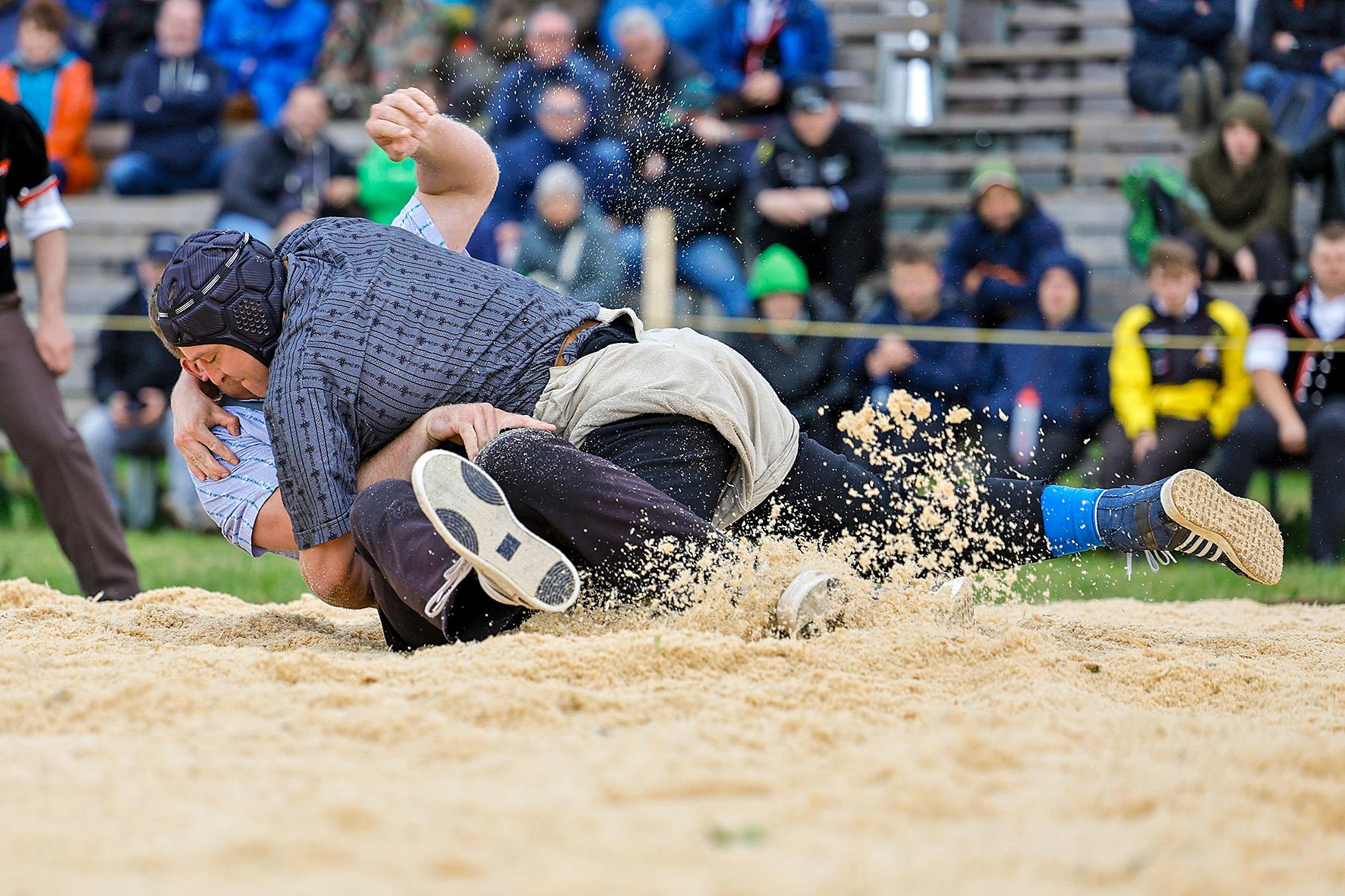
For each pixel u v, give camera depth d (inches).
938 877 252.4
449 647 457.4
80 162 1611.7
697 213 1229.1
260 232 1343.5
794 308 1148.5
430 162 580.7
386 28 1574.8
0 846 267.6
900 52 1738.4
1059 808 299.7
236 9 1622.8
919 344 1117.1
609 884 244.1
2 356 747.4
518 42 1417.3
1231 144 1294.3
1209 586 900.0
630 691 403.9
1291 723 412.5
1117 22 1817.2
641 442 499.5
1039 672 447.2
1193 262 1090.7
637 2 1419.8
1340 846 283.3
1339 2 1429.6
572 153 1230.3
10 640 511.2
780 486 531.2
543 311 528.4
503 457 474.0
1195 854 271.9
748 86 1386.6
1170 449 1077.1
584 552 475.8
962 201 1615.4
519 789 306.5
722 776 312.8
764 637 474.9
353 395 492.1
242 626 576.7
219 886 244.8
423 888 243.8
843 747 351.9
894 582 523.2
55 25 1574.8
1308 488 1284.4
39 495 756.0
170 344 528.4
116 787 307.9
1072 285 1152.8
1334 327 1072.2
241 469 551.2
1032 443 1091.9
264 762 330.0
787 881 247.3
